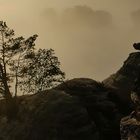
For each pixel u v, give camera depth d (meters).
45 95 42.50
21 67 46.47
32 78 46.38
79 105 40.22
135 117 25.94
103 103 40.91
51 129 38.72
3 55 46.03
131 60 40.34
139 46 30.72
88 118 39.44
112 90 42.00
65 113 39.47
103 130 39.66
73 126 38.81
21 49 47.09
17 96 45.62
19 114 41.97
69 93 42.09
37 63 46.91
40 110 40.59
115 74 43.78
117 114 40.56
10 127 41.03
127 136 25.42
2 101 45.44
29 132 39.50
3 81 44.81
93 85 42.78
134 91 26.39
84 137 38.44
